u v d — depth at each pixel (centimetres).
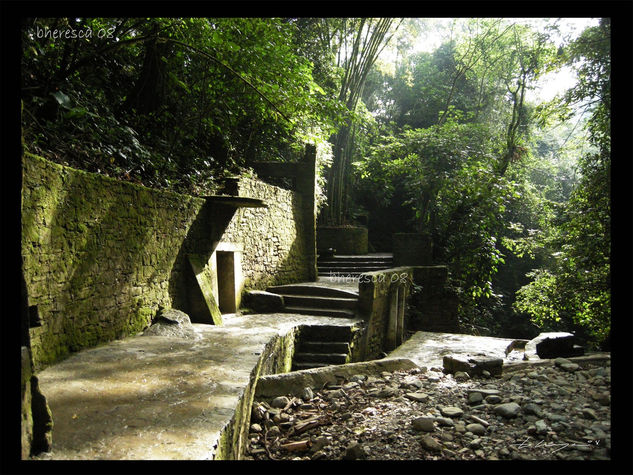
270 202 1016
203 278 709
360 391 459
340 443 336
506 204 1639
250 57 682
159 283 608
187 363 422
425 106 2012
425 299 1294
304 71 859
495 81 1859
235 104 872
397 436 330
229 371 400
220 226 769
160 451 232
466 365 485
